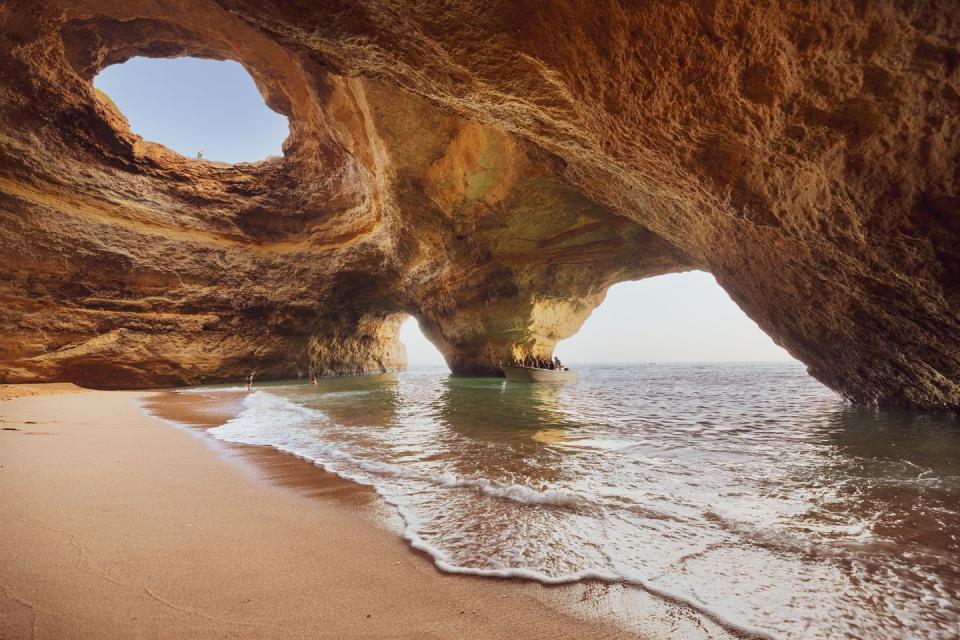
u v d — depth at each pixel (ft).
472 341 85.76
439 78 21.99
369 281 89.51
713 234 29.53
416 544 10.43
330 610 7.54
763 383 77.36
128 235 71.26
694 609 7.84
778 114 15.14
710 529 11.29
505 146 47.34
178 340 74.43
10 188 60.18
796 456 19.04
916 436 23.49
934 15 11.60
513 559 9.69
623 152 21.70
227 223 83.10
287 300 85.05
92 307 67.21
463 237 64.39
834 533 10.96
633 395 51.47
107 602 7.39
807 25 12.87
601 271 69.26
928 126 13.87
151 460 18.44
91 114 69.05
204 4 62.75
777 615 7.66
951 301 18.99
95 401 46.34
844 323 28.02
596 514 12.39
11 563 8.50
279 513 12.39
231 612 7.33
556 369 77.36
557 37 16.99
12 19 55.42
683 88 15.99
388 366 125.49
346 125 62.03
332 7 19.48
